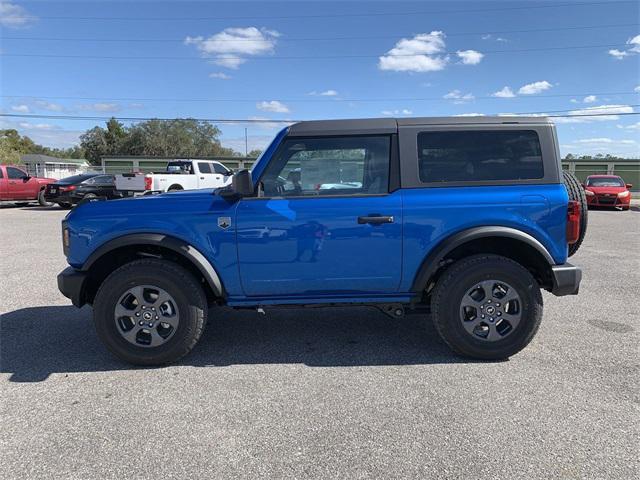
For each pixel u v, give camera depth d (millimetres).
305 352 4195
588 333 4605
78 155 105562
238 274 3891
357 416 3084
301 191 3918
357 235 3824
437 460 2619
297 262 3863
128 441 2818
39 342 4461
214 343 4426
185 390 3475
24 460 2635
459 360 3988
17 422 3039
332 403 3262
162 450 2725
